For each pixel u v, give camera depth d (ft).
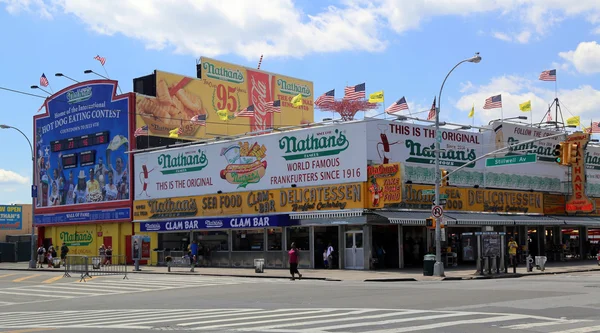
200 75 205.46
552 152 164.35
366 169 126.11
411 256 135.95
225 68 209.56
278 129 144.46
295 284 96.27
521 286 80.53
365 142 126.82
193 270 136.77
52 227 200.85
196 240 157.58
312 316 50.03
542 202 159.43
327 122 136.56
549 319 45.96
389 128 131.03
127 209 175.22
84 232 190.49
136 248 145.07
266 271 131.03
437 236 111.04
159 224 162.50
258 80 221.05
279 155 141.08
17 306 74.69
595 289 73.41
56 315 60.03
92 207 185.78
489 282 92.63
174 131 176.76
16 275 139.33
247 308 59.93
